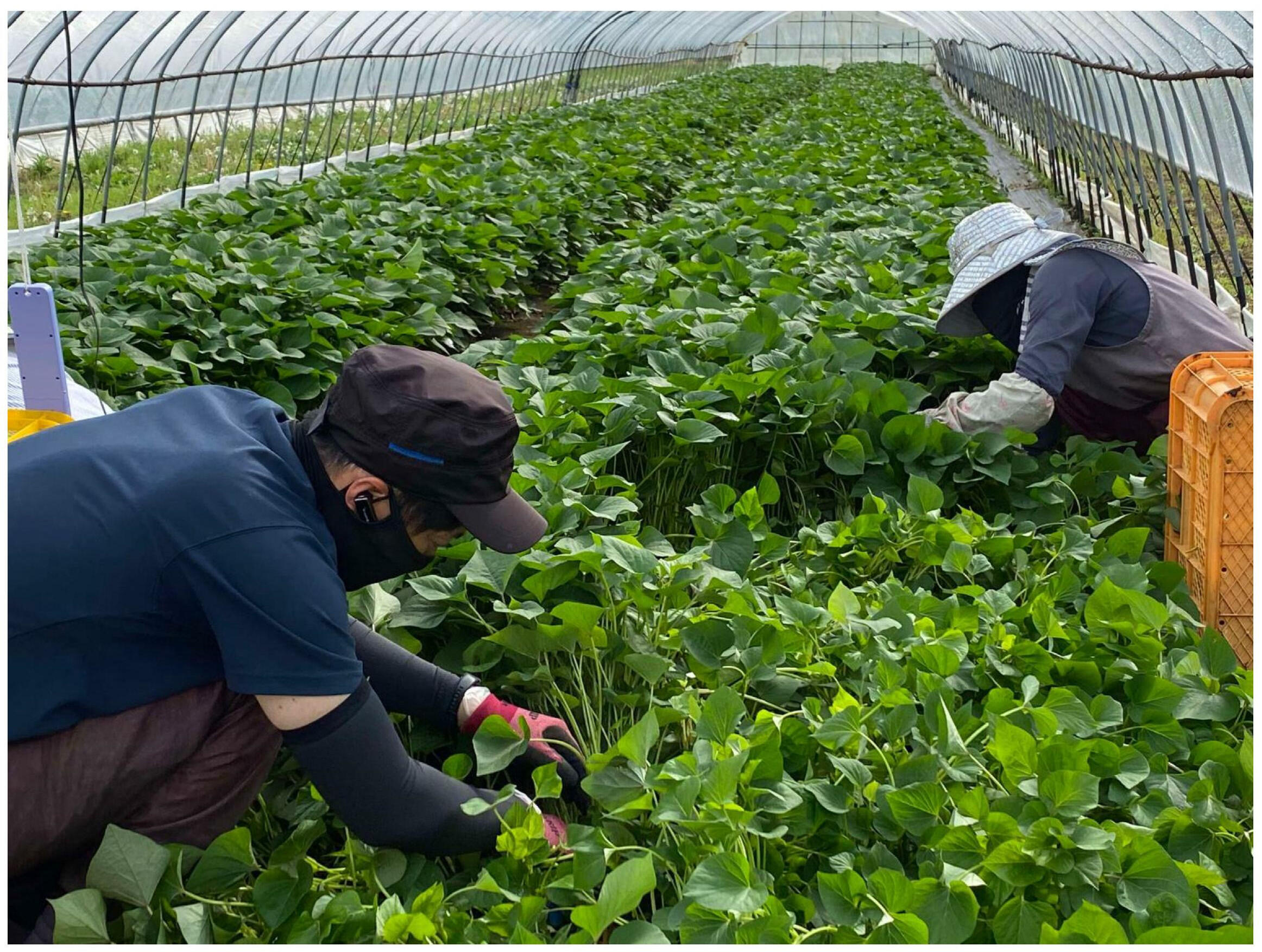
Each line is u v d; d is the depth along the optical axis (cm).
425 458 204
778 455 446
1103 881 230
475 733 255
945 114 1794
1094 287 425
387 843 228
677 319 517
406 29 1330
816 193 900
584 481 357
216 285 585
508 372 471
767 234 732
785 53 4228
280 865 235
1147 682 290
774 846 243
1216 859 246
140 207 976
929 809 240
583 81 2348
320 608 202
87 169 1146
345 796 216
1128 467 432
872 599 338
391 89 1486
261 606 199
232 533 199
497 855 254
